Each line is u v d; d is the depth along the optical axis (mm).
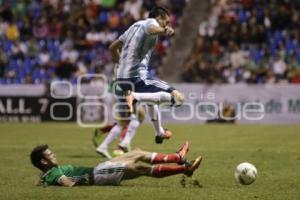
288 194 23281
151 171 23625
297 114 64938
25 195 22797
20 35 81625
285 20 79125
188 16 78125
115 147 42844
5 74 75938
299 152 38562
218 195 22891
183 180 24672
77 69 75000
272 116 65125
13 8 84938
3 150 39906
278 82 72812
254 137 49469
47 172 24250
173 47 77812
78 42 79500
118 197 22297
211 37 78375
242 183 24859
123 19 81250
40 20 82312
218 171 29812
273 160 34344
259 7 80812
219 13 80938
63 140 47500
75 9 83500
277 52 75312
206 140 47188
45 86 67062
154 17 30953
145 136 51062
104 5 84062
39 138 49031
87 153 38500
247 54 75562
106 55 77188
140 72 31125
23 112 67375
